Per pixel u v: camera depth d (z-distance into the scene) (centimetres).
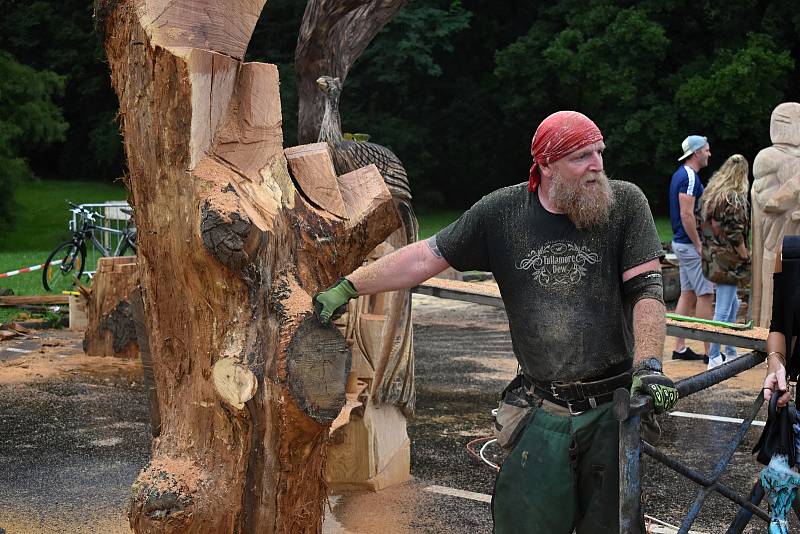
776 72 3866
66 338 1420
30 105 3195
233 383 396
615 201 402
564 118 396
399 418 734
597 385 409
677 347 1235
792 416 489
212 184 397
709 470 766
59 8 4500
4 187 3272
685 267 1173
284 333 397
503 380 1148
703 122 3991
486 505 673
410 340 720
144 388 1091
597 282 404
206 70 401
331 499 685
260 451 402
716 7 4094
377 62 4150
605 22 4075
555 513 413
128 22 412
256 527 408
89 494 704
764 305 1234
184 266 408
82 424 927
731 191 1098
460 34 4581
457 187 4738
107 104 4566
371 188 451
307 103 794
